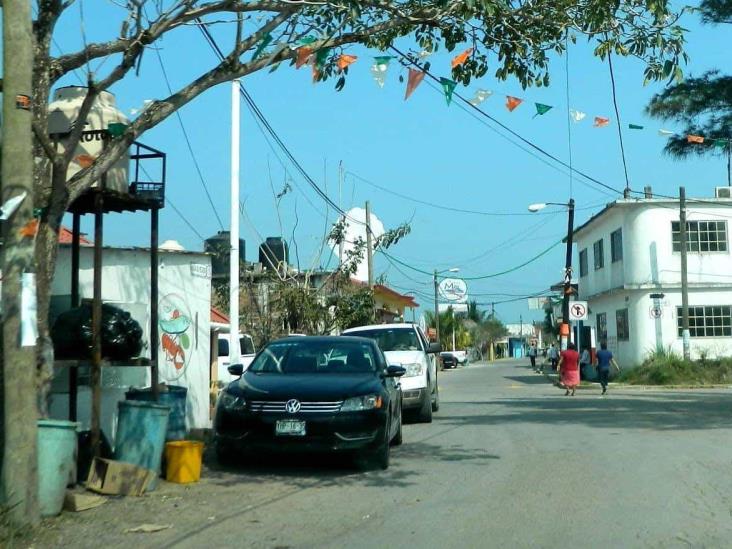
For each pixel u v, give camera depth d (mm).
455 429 15797
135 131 9000
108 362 9852
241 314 23938
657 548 6973
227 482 9828
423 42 11531
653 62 11125
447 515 8172
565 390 31250
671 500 8898
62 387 11562
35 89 8406
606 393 28906
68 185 8555
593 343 43844
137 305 12125
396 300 50188
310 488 9516
